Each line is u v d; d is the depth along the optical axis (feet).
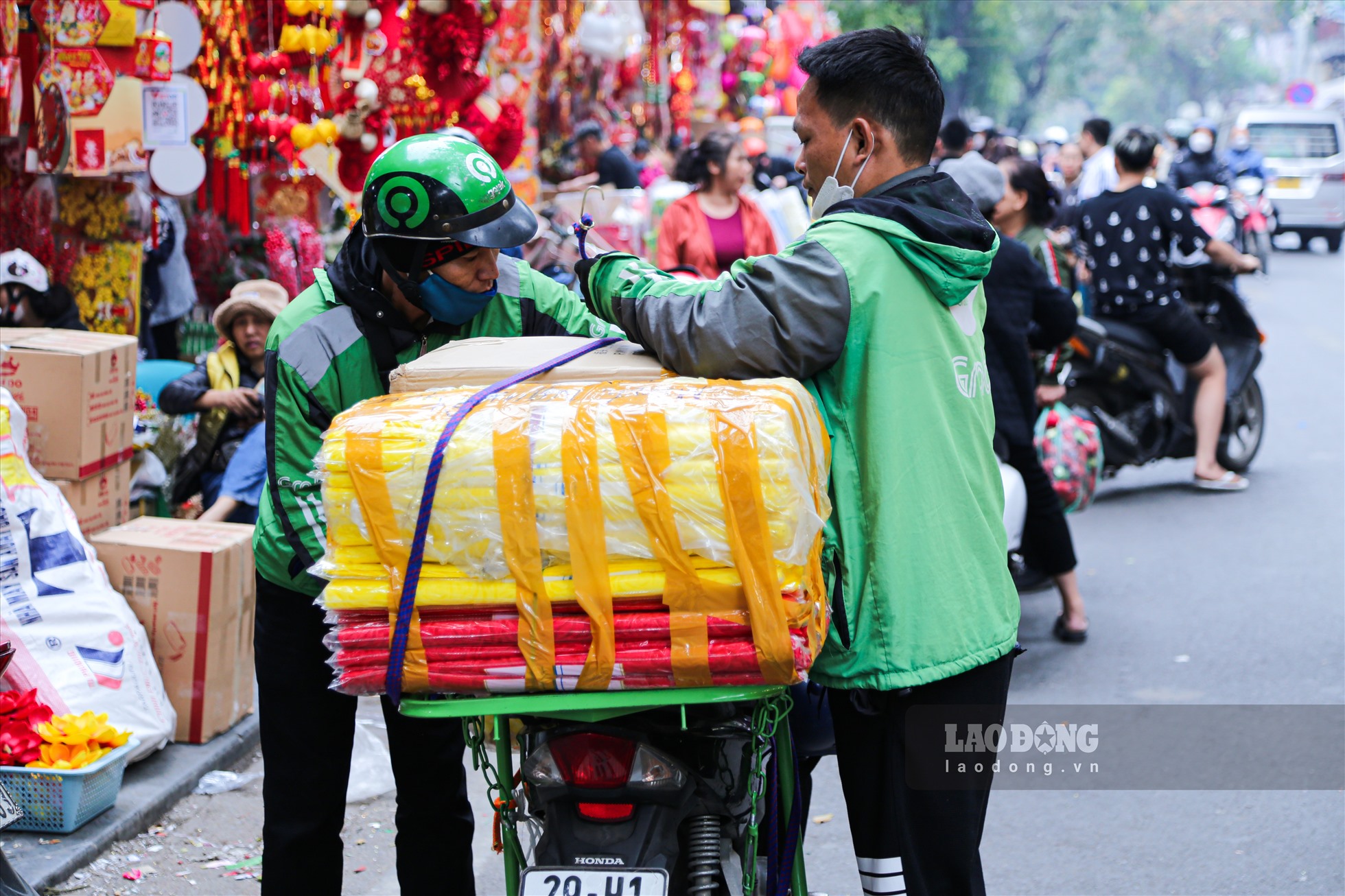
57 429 14.06
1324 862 12.07
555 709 7.07
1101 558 22.61
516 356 8.03
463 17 19.15
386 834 12.62
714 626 6.89
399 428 6.99
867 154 8.28
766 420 6.82
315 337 8.57
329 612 7.22
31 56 17.40
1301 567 21.79
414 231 8.15
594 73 33.86
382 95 18.90
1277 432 32.86
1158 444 25.68
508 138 19.80
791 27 42.42
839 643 7.84
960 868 8.16
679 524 6.81
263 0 18.97
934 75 8.34
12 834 11.74
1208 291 26.35
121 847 11.96
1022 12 188.34
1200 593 20.58
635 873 7.77
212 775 13.56
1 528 12.66
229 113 19.13
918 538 7.77
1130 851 12.37
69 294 17.78
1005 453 17.34
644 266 8.51
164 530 14.46
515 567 6.89
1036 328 17.57
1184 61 258.78
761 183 31.89
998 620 8.11
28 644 12.61
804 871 8.89
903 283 7.82
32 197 18.71
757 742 7.85
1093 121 41.24
